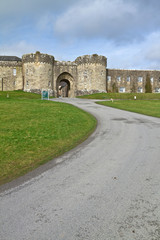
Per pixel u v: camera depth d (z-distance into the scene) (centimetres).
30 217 337
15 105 2195
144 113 2016
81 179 487
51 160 636
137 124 1362
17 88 6431
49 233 298
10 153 699
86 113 1925
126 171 534
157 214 339
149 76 7456
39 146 797
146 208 357
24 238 288
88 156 673
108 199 390
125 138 941
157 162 598
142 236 288
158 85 7594
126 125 1324
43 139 908
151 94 5638
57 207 365
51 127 1177
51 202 382
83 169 554
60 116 1591
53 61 6088
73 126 1239
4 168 564
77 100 4012
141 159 629
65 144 837
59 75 6209
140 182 465
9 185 457
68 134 1026
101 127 1258
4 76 6384
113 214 341
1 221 327
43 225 316
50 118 1477
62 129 1138
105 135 1020
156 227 306
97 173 524
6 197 403
